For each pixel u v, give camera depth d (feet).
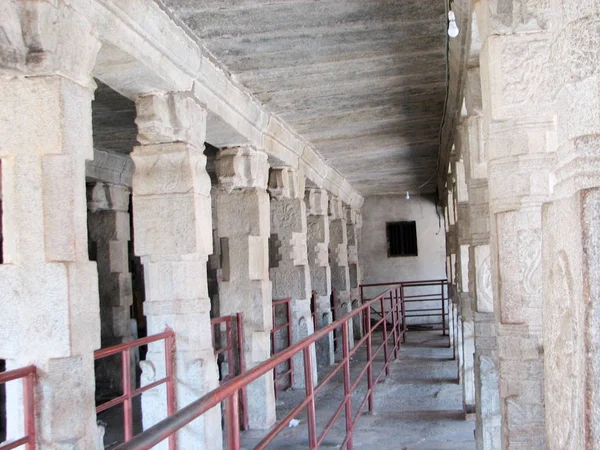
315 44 14.33
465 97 14.21
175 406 13.48
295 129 22.50
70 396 8.51
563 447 4.64
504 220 9.57
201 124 13.98
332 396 23.48
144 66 10.98
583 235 3.96
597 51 4.01
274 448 17.02
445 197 36.37
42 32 8.18
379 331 46.34
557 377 4.81
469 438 17.61
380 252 48.91
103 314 24.54
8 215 8.59
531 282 9.53
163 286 13.60
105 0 9.32
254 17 12.46
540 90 9.03
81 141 8.96
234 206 18.72
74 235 8.65
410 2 12.42
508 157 9.39
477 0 9.72
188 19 12.26
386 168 34.68
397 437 17.93
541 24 8.86
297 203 24.26
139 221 13.46
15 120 8.54
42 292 8.46
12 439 8.56
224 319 18.10
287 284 24.56
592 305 3.91
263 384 18.89
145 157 13.38
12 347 8.49
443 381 25.72
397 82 17.92
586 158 4.01
